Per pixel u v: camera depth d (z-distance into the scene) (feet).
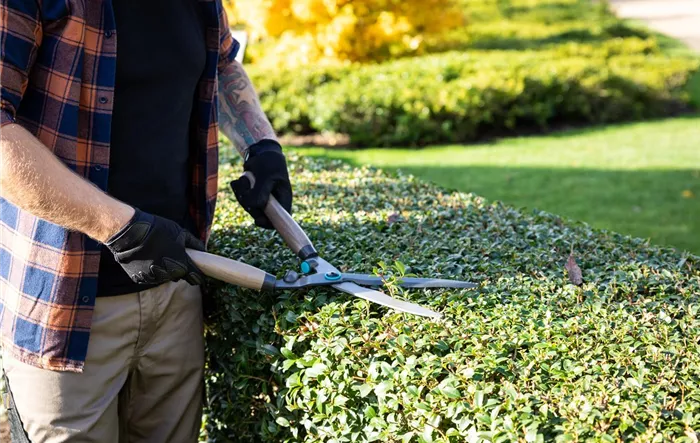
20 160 5.52
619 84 31.55
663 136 28.50
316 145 28.17
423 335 6.13
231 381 7.63
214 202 7.36
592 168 24.18
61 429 6.38
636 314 6.61
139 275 5.99
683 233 18.26
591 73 31.53
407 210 9.57
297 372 6.52
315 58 33.17
